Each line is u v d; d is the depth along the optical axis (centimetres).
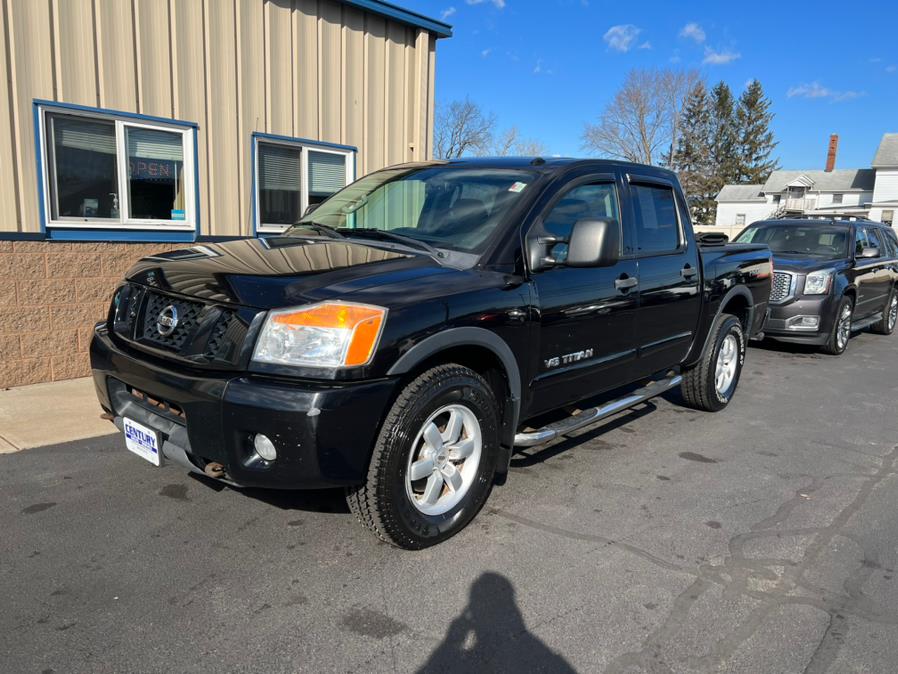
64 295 637
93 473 415
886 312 1138
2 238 591
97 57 631
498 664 249
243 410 271
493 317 332
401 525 311
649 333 468
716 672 249
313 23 809
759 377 775
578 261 352
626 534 357
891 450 517
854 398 684
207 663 244
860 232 1020
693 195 6806
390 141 932
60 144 622
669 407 619
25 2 580
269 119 780
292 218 832
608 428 544
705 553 340
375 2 852
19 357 617
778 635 273
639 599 296
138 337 325
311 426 269
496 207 378
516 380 355
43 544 327
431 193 418
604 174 438
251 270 311
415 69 946
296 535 342
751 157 7119
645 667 251
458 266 343
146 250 691
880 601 300
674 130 6106
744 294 595
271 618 272
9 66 577
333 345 276
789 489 430
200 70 709
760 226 1070
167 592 288
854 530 372
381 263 329
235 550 326
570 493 409
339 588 295
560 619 279
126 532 341
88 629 261
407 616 277
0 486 393
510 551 333
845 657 261
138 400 327
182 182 719
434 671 244
